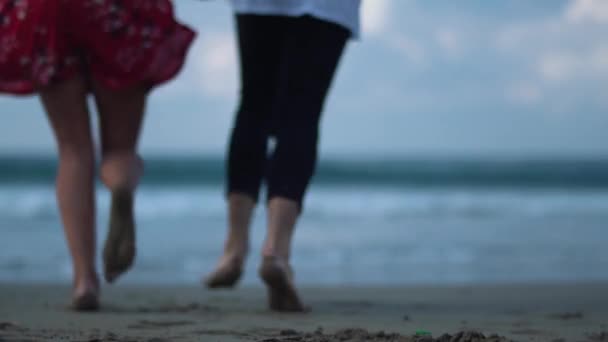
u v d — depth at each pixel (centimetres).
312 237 941
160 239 909
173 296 353
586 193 2408
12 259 694
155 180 2720
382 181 3025
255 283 518
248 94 267
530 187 2769
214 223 1186
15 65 203
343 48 250
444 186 2822
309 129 244
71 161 233
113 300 325
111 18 195
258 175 266
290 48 245
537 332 200
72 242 242
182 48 204
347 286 438
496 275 599
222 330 194
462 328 206
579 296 366
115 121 204
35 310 252
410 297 354
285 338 171
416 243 870
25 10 195
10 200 1639
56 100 217
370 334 174
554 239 925
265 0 242
